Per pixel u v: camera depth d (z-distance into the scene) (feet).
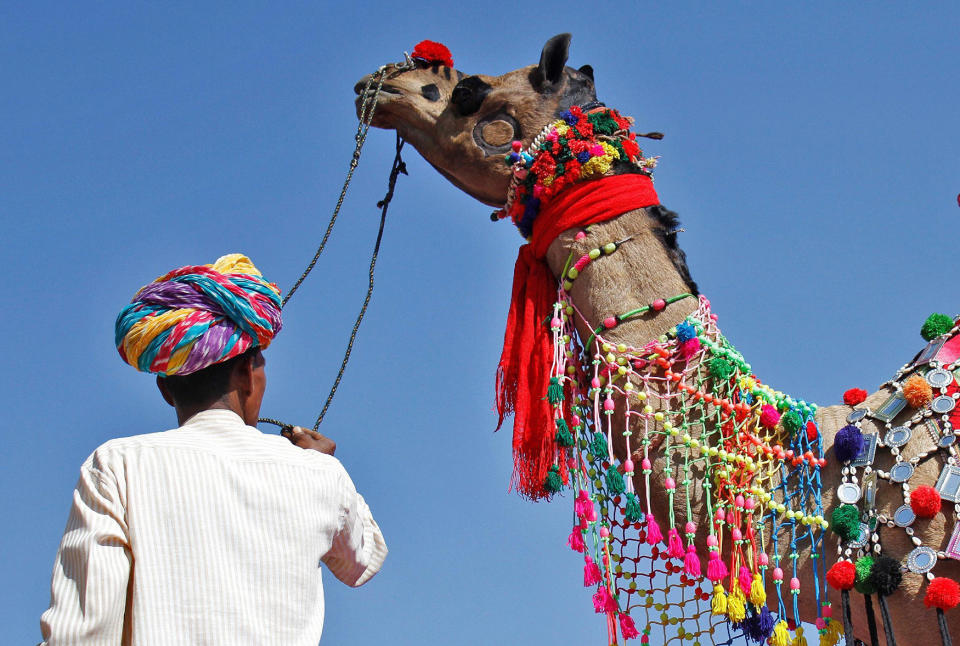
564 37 16.98
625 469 14.42
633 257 15.65
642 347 15.16
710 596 14.46
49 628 8.87
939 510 13.15
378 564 11.13
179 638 9.04
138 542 9.25
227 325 10.41
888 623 12.89
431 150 17.71
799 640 13.66
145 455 9.59
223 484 9.63
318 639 9.68
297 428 11.82
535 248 16.46
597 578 14.61
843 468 13.94
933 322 14.99
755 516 14.21
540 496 15.51
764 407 14.51
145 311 10.27
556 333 15.79
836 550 13.71
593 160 15.97
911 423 13.83
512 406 16.28
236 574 9.34
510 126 17.01
